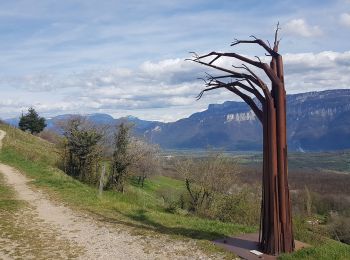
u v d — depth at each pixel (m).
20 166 29.17
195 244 10.00
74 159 27.28
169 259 8.95
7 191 18.97
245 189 22.67
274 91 9.15
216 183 23.83
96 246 10.05
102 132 26.95
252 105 9.71
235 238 10.56
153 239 10.62
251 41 9.39
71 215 13.91
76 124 27.28
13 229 11.66
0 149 39.06
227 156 25.89
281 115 9.04
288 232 9.00
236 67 9.59
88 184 25.64
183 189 27.14
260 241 9.62
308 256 8.35
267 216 9.18
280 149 9.02
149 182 40.25
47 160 31.64
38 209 14.88
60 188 19.97
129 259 9.01
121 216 13.95
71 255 9.28
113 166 26.08
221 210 21.47
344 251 8.68
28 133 62.88
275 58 9.24
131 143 26.75
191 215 19.69
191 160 25.39
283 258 8.46
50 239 10.70
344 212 43.12
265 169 9.28
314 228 15.40
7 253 9.28
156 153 37.59
